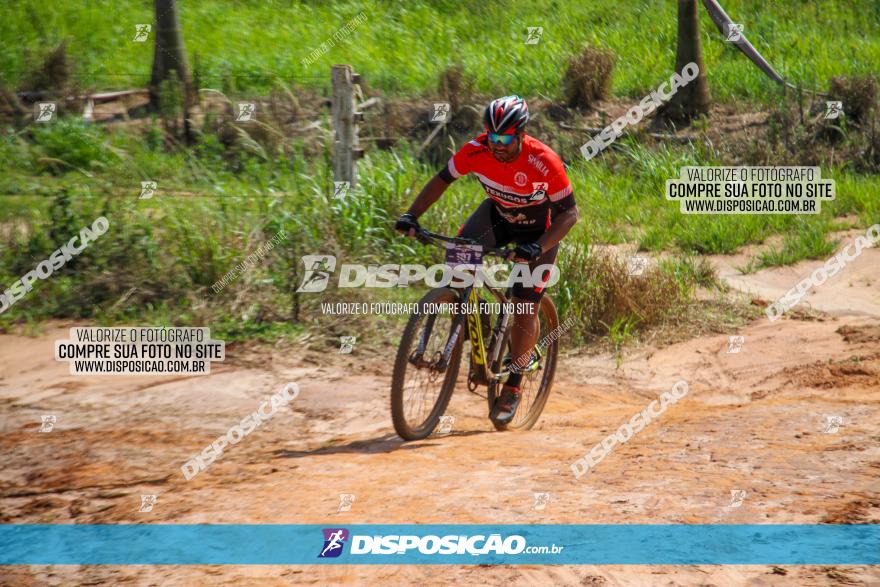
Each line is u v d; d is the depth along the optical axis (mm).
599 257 9000
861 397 5852
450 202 9773
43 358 7078
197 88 15977
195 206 9414
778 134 14984
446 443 5289
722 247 11023
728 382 7008
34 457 4934
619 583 2754
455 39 21172
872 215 11672
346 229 8969
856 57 18578
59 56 16125
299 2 23906
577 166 14836
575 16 23359
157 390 6461
